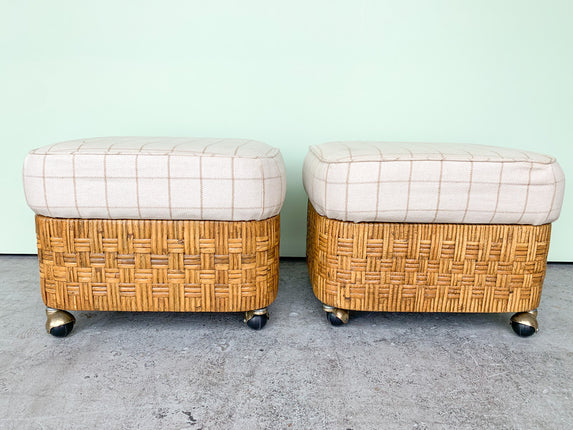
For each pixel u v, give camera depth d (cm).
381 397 81
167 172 91
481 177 95
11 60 141
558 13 141
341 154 100
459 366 92
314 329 108
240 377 87
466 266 100
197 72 144
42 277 98
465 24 142
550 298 128
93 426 72
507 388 85
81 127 147
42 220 95
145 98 145
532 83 146
